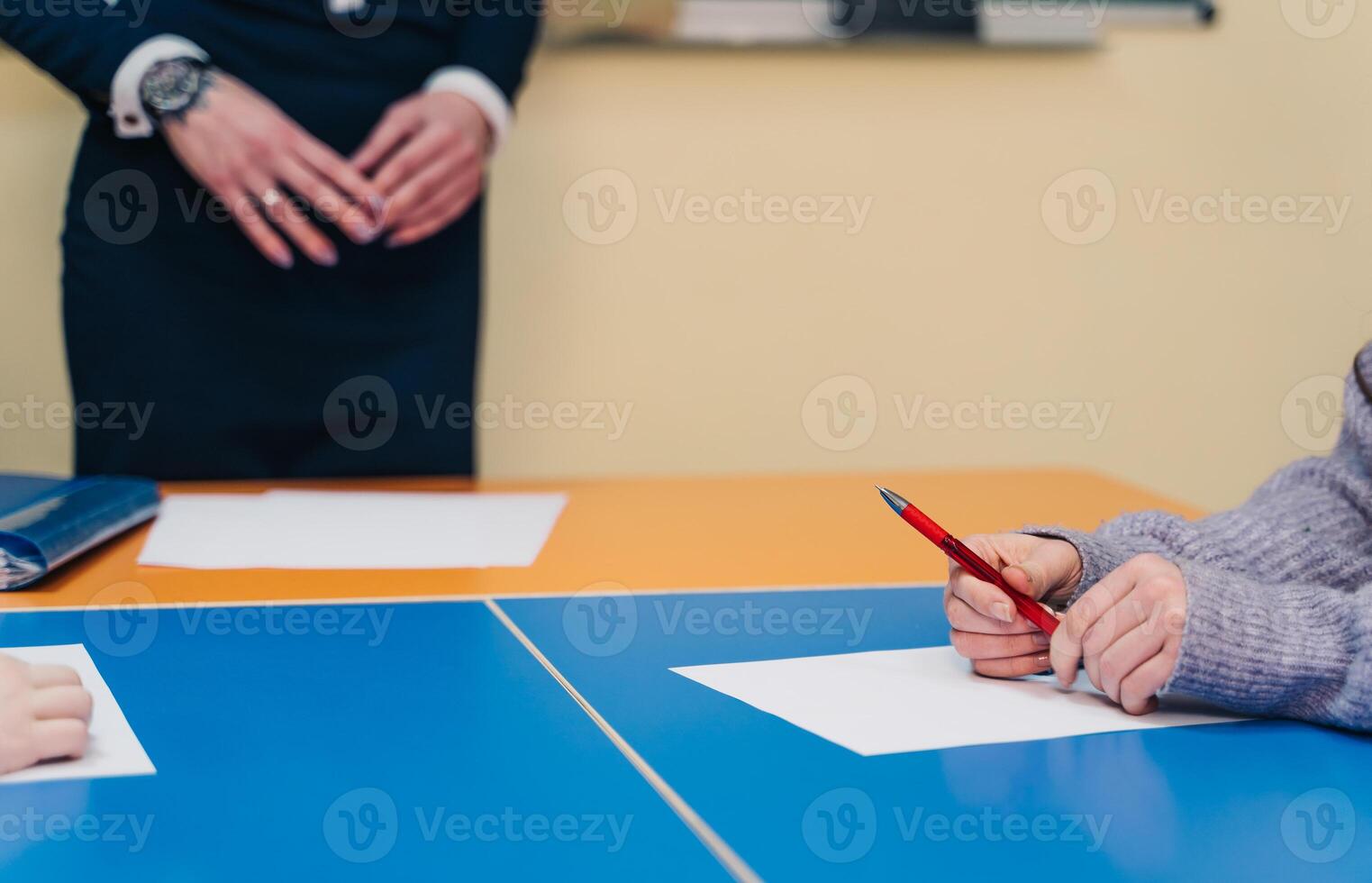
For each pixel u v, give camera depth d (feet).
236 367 5.39
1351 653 2.28
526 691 2.46
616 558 3.68
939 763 2.08
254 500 4.33
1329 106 6.67
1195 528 2.79
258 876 1.65
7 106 5.90
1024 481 4.96
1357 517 2.81
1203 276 6.81
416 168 4.81
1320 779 2.05
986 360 6.75
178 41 4.72
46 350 6.09
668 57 6.26
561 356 6.45
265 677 2.54
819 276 6.56
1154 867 1.70
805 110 6.40
